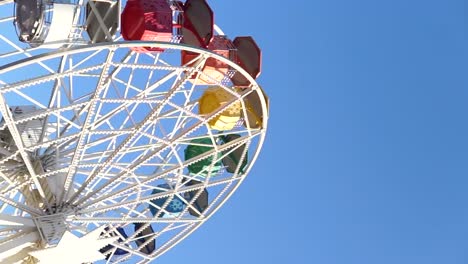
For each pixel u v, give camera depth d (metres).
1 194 27.27
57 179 29.41
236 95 27.34
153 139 30.00
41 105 26.53
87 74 24.22
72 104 24.83
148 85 26.89
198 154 33.44
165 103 25.44
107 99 24.25
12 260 28.67
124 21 26.27
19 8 24.44
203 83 29.70
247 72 27.47
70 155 30.66
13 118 24.70
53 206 28.86
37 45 25.17
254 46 29.50
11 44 24.31
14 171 29.78
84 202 29.22
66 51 21.70
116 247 31.53
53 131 31.23
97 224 32.50
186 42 28.83
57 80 26.42
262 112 29.39
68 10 24.47
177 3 28.23
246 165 32.53
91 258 28.73
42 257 27.39
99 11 24.78
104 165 27.56
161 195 30.08
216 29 30.30
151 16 25.66
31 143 30.14
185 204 34.59
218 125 30.55
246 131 29.62
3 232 30.06
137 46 22.64
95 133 25.95
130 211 30.17
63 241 26.95
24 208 28.17
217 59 26.12
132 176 28.64
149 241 31.98
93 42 25.23
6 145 29.83
